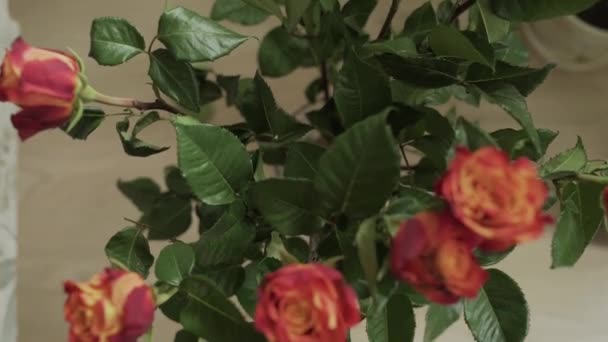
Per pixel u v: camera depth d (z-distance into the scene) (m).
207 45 0.72
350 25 0.84
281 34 0.88
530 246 1.05
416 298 0.68
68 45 1.08
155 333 1.00
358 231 0.62
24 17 1.08
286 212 0.67
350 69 0.67
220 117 1.05
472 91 0.76
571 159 0.72
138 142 0.76
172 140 1.06
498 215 0.56
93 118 0.74
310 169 0.72
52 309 1.01
